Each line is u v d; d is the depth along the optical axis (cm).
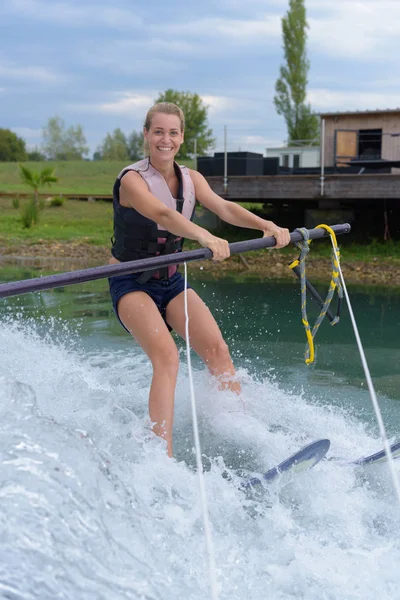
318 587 197
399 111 1488
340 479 272
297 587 197
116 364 459
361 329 614
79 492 196
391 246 1266
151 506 227
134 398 382
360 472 282
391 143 1512
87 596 175
